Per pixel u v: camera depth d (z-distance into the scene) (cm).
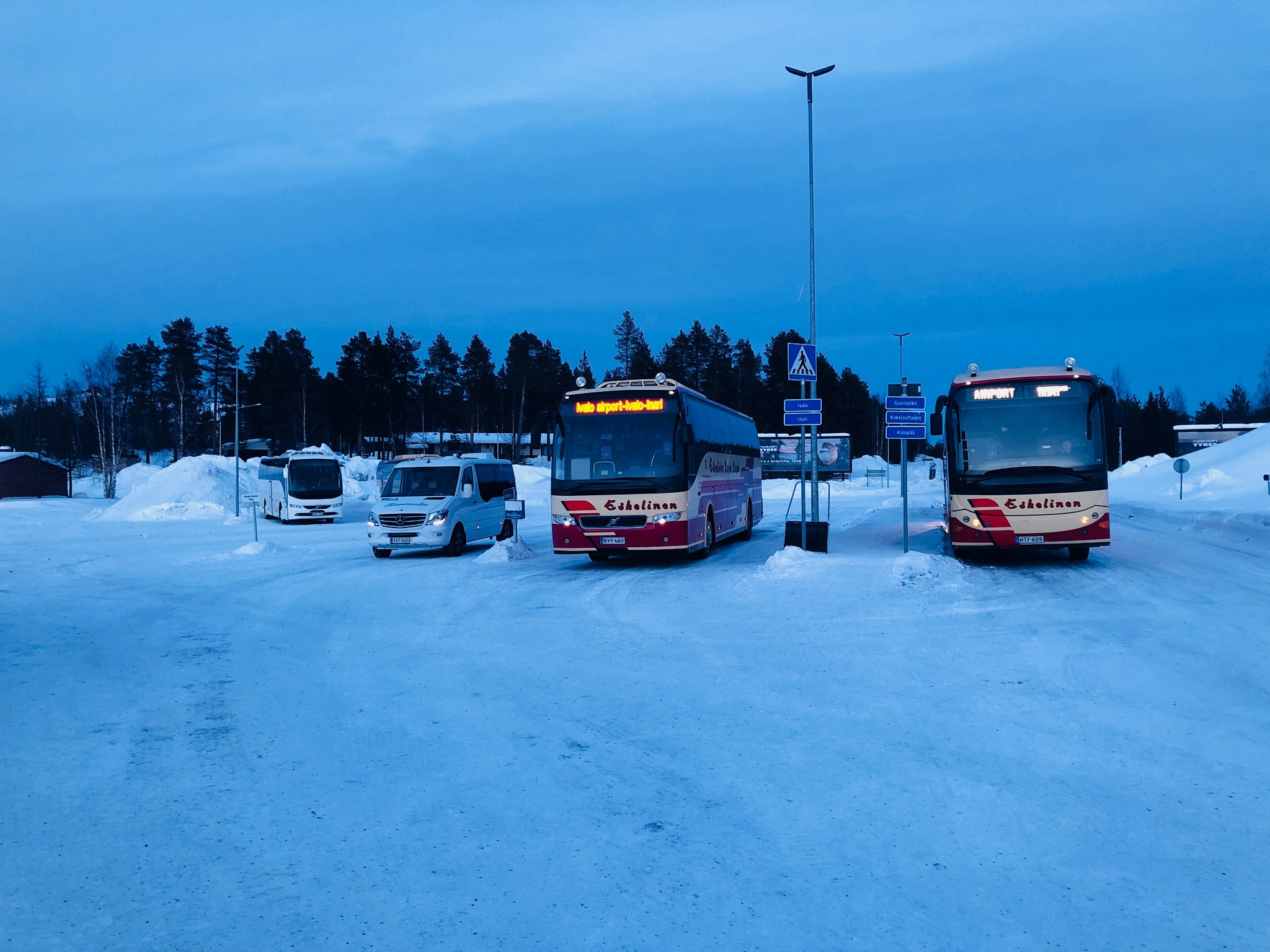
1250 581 1418
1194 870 431
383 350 9406
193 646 1070
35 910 410
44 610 1372
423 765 616
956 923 383
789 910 398
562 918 395
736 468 2400
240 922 396
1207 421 13650
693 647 1005
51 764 627
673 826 499
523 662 950
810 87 1900
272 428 9219
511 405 10750
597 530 1811
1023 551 1947
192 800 552
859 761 603
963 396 1642
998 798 529
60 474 7144
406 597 1473
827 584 1416
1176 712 701
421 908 406
